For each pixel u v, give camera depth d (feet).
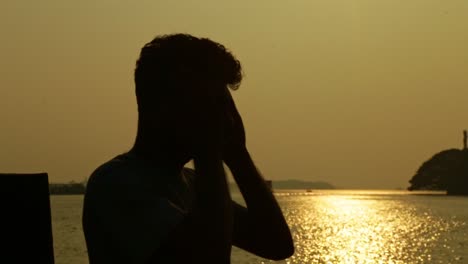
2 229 9.18
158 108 8.02
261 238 9.20
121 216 7.84
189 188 8.63
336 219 309.83
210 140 7.79
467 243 175.52
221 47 8.34
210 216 7.48
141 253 7.51
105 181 8.09
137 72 8.28
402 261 137.80
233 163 8.98
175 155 8.35
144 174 8.13
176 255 7.47
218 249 7.49
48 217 9.50
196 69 8.04
